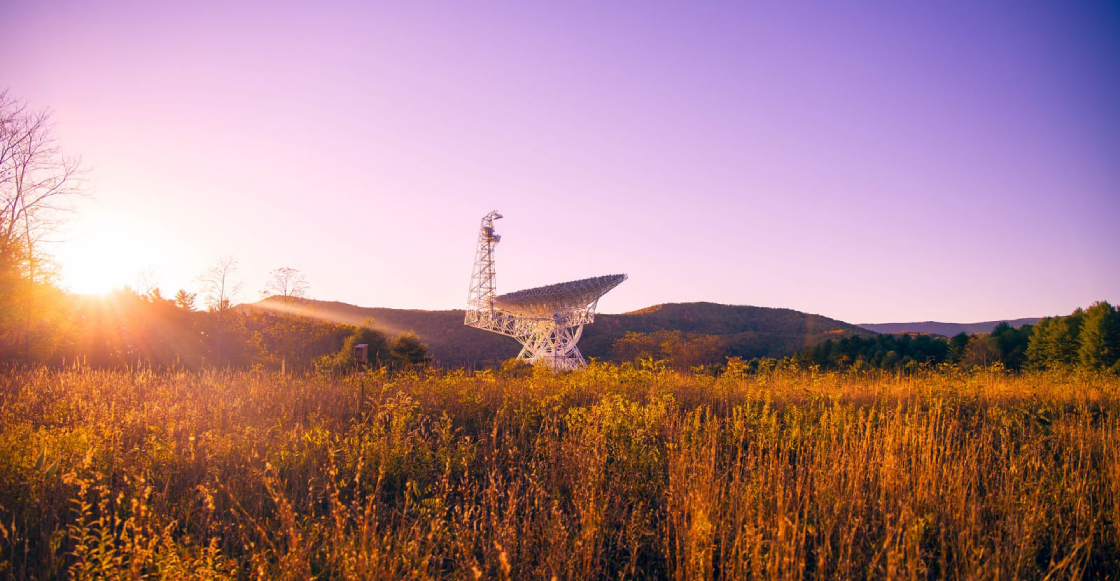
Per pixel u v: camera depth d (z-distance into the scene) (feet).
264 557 14.37
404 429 26.55
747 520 17.29
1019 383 45.80
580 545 15.81
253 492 20.02
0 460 19.31
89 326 76.54
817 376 44.29
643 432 26.50
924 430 24.85
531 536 16.60
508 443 24.54
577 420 27.58
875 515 19.36
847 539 16.40
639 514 18.62
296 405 33.63
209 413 30.40
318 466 22.76
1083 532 18.25
